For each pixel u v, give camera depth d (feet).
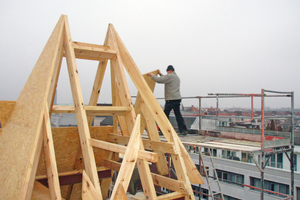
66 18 9.90
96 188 6.84
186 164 9.41
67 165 12.89
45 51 10.31
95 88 12.21
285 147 14.82
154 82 14.74
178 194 8.16
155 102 9.80
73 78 8.84
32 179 7.15
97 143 7.57
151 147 10.22
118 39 11.09
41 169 11.55
